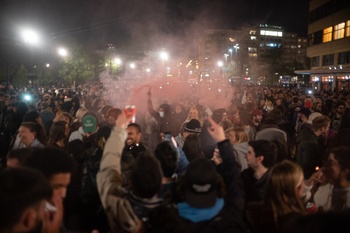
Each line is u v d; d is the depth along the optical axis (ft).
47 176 7.91
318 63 191.62
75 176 12.02
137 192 8.45
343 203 10.84
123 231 8.34
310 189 12.72
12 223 5.32
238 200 9.87
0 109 40.57
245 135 17.62
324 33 182.91
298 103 41.50
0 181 5.49
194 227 8.32
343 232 3.67
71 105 41.81
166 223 7.50
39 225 5.68
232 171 10.94
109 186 9.10
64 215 12.00
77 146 12.81
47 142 18.56
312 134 18.92
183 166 12.23
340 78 155.33
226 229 8.78
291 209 9.17
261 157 11.51
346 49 158.10
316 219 3.87
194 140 14.97
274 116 27.55
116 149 9.89
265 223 9.34
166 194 9.18
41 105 40.37
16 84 88.12
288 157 21.20
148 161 8.54
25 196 5.43
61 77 130.93
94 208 12.07
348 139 14.92
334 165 11.20
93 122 18.53
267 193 9.55
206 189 8.33
